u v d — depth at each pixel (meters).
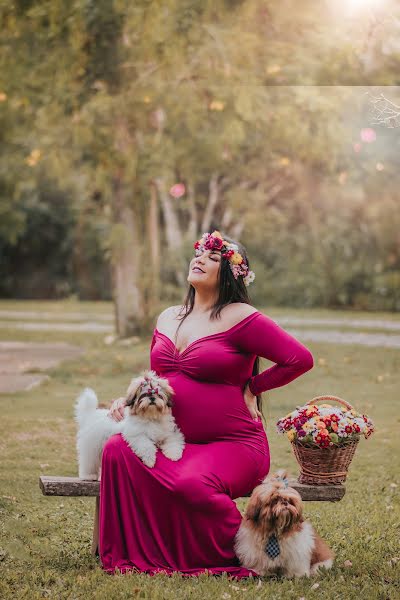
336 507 6.11
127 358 13.87
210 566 4.66
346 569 4.67
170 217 26.30
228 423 4.95
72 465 7.17
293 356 4.93
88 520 5.73
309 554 4.56
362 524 5.64
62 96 14.27
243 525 4.63
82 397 5.08
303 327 20.17
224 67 13.62
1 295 33.50
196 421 4.92
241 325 5.02
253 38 13.33
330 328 20.00
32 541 5.22
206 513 4.62
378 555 4.95
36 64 14.41
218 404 4.95
